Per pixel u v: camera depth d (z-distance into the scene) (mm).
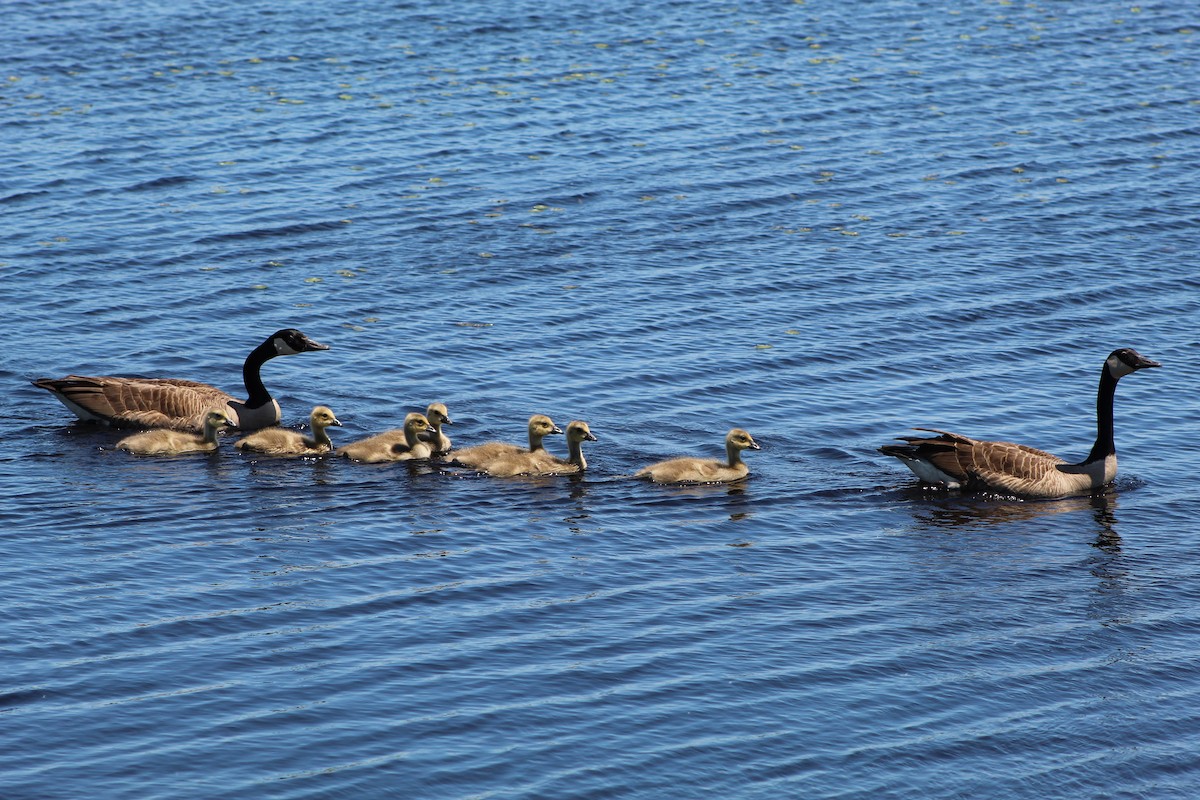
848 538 23828
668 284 34719
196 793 16984
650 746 18156
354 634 20453
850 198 40000
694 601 21656
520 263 35812
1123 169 42094
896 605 21688
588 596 21734
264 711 18594
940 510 24875
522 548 23188
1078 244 37031
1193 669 20219
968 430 27922
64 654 19672
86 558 22375
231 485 25234
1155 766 18172
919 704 19234
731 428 27922
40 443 26781
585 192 40125
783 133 44500
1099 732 18797
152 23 54062
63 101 45906
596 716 18719
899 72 49875
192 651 19875
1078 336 32156
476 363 30688
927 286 34594
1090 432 27891
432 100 46750
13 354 30625
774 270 35500
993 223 38375
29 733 17938
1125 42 53094
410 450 26578
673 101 47000
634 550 23203
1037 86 48688
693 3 57250
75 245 36156
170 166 41156
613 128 44719
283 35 52875
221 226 37500
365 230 37531
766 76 49406
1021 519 24594
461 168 41562
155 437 26422
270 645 20094
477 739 18172
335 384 29766
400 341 31719
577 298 33906
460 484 25547
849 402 29047
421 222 38062
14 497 24422
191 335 31938
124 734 18016
